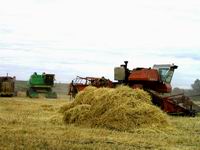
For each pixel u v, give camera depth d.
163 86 28.75
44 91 53.56
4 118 20.06
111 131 16.69
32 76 53.28
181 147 13.59
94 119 18.30
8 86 51.97
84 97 21.80
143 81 28.59
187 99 26.56
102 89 20.02
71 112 19.16
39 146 12.37
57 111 24.58
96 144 13.26
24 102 36.06
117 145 13.23
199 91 49.41
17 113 24.02
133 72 28.70
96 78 30.12
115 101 18.38
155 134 16.41
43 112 25.30
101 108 18.41
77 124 18.66
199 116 26.70
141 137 15.48
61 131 16.11
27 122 19.06
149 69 28.56
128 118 17.77
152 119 17.94
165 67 28.97
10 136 13.98
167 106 26.25
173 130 17.61
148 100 19.22
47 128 17.02
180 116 26.28
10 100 39.09
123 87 19.16
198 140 15.09
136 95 18.98
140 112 17.95
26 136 14.18
